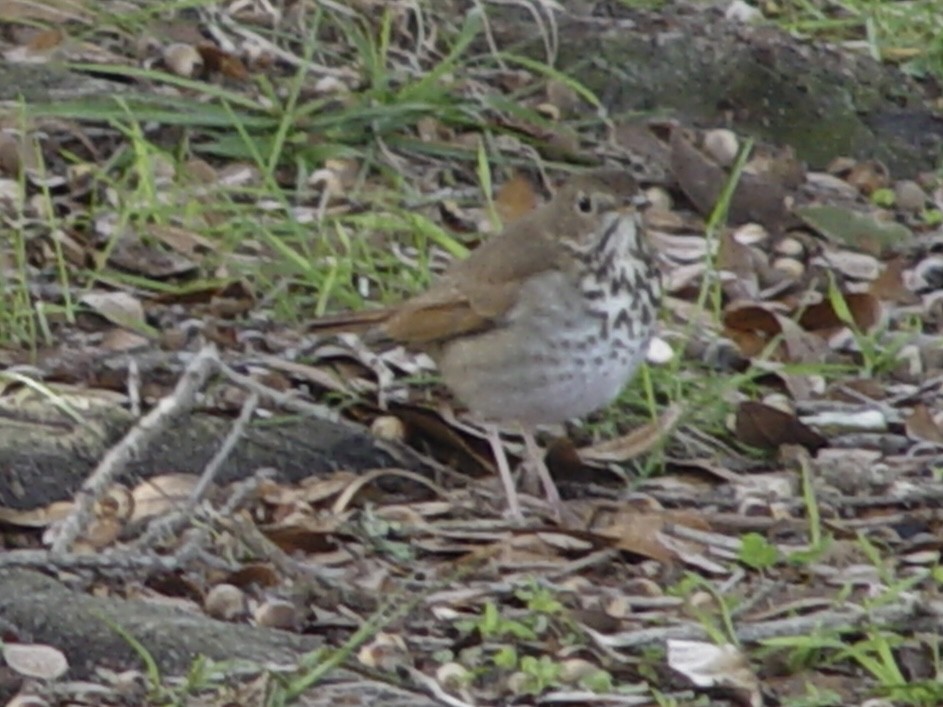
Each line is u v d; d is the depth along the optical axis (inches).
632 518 434.6
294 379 470.6
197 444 437.7
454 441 458.6
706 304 532.1
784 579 412.5
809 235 576.4
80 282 499.5
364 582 403.5
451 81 593.6
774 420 467.5
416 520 431.5
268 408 452.8
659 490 453.4
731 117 625.0
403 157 565.3
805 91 630.5
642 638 381.4
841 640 387.2
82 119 546.3
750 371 496.1
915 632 388.2
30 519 416.2
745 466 465.4
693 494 450.9
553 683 369.1
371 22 606.9
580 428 473.4
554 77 604.4
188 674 365.1
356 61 595.2
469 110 581.6
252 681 363.3
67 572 392.8
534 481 454.3
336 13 603.2
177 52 577.9
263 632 378.9
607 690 368.2
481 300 436.1
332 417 451.8
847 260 565.3
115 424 440.5
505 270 434.3
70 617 372.8
